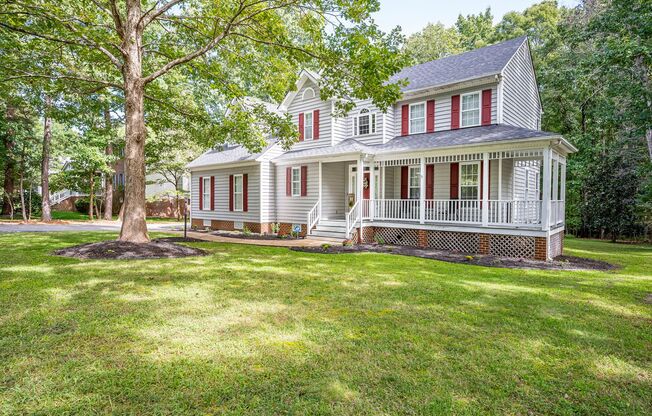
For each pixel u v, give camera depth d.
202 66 12.16
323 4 9.22
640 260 11.06
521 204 14.91
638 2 13.64
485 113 13.05
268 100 21.38
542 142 10.04
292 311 4.60
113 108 21.86
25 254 8.73
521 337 3.91
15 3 8.19
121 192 30.41
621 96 16.28
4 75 10.38
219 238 14.42
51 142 25.23
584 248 14.72
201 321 4.14
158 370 2.95
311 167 15.65
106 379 2.79
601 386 2.92
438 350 3.50
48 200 21.33
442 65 15.70
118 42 9.80
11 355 3.17
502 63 13.05
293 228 15.20
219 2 10.48
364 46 9.24
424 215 12.51
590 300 5.59
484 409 2.54
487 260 9.73
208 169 19.91
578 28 18.41
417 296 5.52
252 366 3.06
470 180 13.35
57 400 2.50
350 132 16.53
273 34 10.53
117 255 8.43
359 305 4.95
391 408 2.51
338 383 2.81
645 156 18.03
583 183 19.80
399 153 12.84
